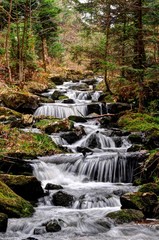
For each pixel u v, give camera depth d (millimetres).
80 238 6414
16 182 8727
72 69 30984
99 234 6648
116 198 8742
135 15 15508
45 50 30906
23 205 7867
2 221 6770
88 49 18625
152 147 12086
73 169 11008
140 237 6500
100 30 19234
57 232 6723
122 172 10844
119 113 16234
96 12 18562
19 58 20219
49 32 26094
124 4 14641
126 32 15602
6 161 10133
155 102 15805
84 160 11172
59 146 12719
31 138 12703
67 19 36594
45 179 10422
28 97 17062
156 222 7227
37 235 6590
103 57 18109
